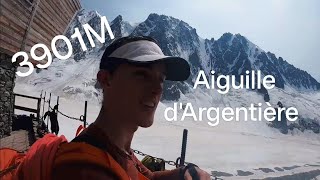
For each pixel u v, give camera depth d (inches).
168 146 3710.6
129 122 44.4
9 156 57.9
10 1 395.2
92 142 41.4
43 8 507.5
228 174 2422.5
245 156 3604.8
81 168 36.4
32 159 42.0
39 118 803.4
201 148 3887.8
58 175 36.9
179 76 49.7
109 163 37.9
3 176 48.1
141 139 4062.5
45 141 45.1
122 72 44.9
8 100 576.7
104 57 47.4
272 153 4269.2
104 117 45.1
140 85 44.5
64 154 38.2
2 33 418.0
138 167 57.1
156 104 45.7
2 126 571.5
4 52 466.9
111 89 45.5
